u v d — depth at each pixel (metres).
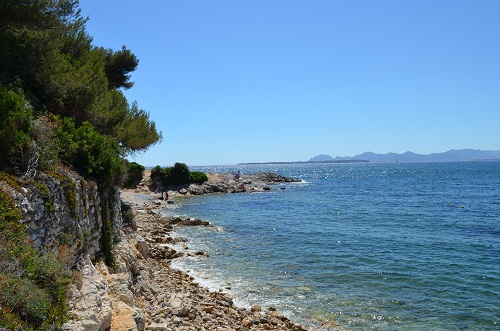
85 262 11.84
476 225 37.25
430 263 23.58
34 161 10.56
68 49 22.44
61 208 10.95
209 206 53.19
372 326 15.01
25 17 15.30
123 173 17.75
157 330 11.28
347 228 35.91
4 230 7.55
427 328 14.87
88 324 8.23
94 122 21.08
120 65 32.12
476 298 17.81
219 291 18.38
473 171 166.88
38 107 15.78
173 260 24.03
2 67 15.38
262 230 35.00
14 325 6.31
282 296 18.02
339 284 19.72
